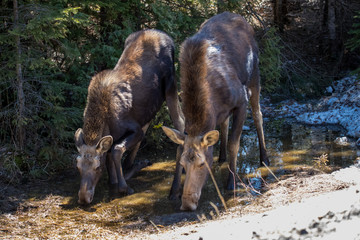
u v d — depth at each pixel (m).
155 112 7.48
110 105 6.69
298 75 12.82
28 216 5.85
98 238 5.03
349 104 10.70
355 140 8.74
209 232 3.82
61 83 7.97
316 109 11.33
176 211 5.86
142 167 7.88
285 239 2.82
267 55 11.32
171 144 9.46
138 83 7.10
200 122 5.48
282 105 11.86
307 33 16.02
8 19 7.81
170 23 9.23
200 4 10.30
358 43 11.62
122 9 8.85
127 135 6.87
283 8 15.98
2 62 7.64
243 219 4.16
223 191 6.45
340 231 2.71
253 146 8.79
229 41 6.59
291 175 6.81
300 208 3.89
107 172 7.70
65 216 5.84
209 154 5.46
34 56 7.89
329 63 14.39
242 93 6.39
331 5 14.55
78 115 8.09
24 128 7.84
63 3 8.16
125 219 5.70
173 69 7.67
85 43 9.11
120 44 9.32
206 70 5.71
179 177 6.37
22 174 7.40
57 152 7.99
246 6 12.10
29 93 7.68
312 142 8.76
